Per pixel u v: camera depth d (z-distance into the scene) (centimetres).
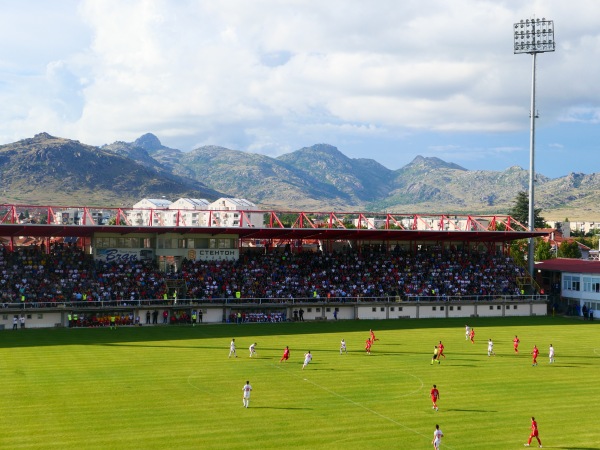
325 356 7875
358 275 13062
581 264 14100
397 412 5328
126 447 4378
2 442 4450
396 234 12988
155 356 7719
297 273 12781
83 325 10481
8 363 7138
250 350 7775
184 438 4584
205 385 6194
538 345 8994
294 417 5144
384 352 8219
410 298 12600
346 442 4553
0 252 11519
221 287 11888
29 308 10219
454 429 4897
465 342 9194
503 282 13638
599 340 9544
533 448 4491
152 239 12375
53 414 5128
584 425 5047
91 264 11738
